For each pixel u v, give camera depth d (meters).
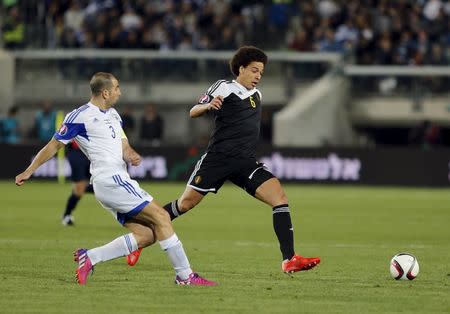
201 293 34.72
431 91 120.06
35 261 43.84
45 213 73.44
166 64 122.44
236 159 39.53
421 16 129.88
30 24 129.62
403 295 34.75
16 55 123.19
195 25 129.00
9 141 115.31
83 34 127.88
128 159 37.16
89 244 52.22
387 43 124.44
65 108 123.69
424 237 58.94
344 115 120.81
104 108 36.75
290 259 37.69
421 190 106.38
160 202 82.75
